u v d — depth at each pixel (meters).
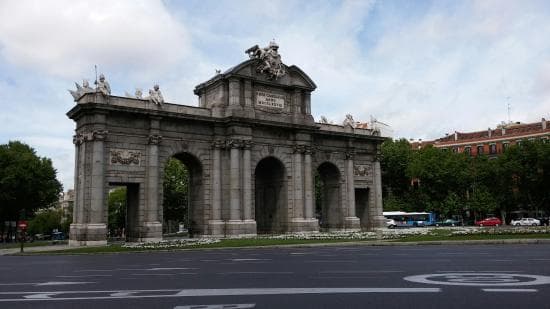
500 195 107.31
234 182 59.06
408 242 40.50
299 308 11.34
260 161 66.44
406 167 114.94
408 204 116.12
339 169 71.25
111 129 52.81
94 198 50.44
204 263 25.80
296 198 64.31
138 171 54.19
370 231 69.19
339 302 12.05
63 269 24.16
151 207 53.78
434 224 113.25
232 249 40.50
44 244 64.38
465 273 17.66
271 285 15.51
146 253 38.03
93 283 17.36
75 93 53.78
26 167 88.69
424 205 112.88
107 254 38.09
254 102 62.38
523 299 11.93
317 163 68.88
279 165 65.25
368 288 14.29
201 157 59.19
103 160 51.47
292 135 65.25
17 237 100.81
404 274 17.80
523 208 124.88
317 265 22.59
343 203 70.81
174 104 57.59
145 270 22.25
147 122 55.19
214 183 59.34
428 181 111.62
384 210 120.50
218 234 58.31
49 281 18.48
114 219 130.38
